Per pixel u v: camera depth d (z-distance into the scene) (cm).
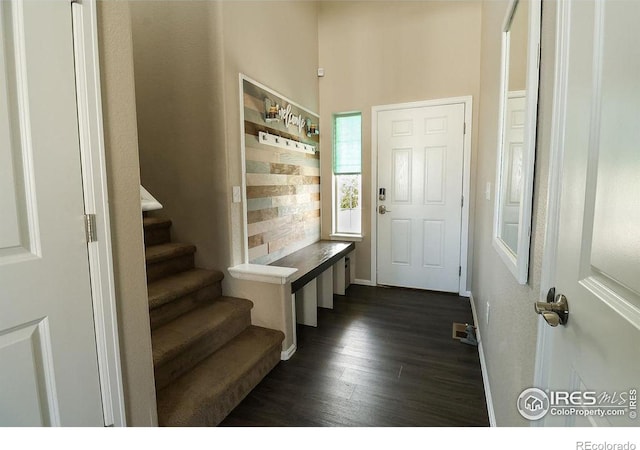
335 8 374
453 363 225
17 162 89
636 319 47
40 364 95
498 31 183
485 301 219
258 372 202
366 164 380
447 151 346
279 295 228
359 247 394
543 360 85
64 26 98
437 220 358
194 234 250
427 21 341
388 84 362
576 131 68
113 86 115
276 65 294
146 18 243
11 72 87
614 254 53
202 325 196
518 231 111
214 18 223
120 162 118
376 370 217
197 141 239
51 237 96
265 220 284
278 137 295
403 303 335
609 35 55
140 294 128
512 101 139
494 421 159
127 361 123
